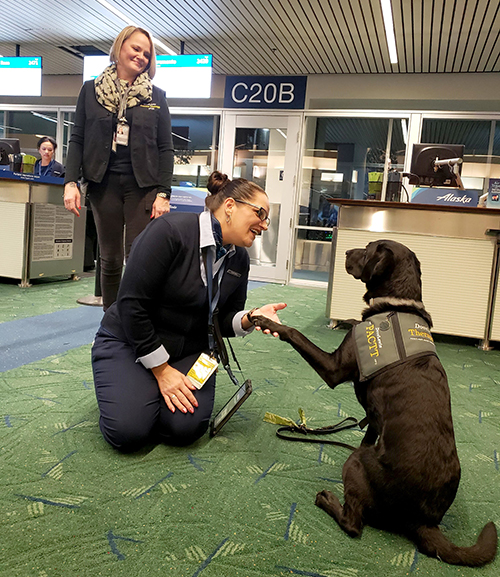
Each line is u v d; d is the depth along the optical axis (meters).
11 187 5.04
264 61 7.32
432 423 1.25
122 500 1.40
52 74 8.95
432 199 4.32
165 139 3.11
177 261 1.67
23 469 1.53
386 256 1.54
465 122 7.13
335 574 1.16
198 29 6.37
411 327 1.41
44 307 4.16
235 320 1.90
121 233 3.20
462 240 3.93
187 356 1.88
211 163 8.02
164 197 3.09
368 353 1.40
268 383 2.62
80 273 6.57
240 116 7.49
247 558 1.19
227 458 1.71
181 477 1.56
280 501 1.46
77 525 1.27
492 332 3.94
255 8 5.63
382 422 1.32
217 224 1.69
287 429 1.99
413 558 1.24
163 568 1.13
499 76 6.93
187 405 1.70
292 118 7.29
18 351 2.83
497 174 7.09
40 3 6.09
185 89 6.78
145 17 6.16
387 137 7.25
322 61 7.04
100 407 1.71
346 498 1.33
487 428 2.20
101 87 2.95
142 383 1.71
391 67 7.05
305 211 7.54
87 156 3.00
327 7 5.43
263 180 7.52
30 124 8.91
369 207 4.07
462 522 1.44
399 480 1.22
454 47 6.20
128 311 1.62
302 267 7.54
